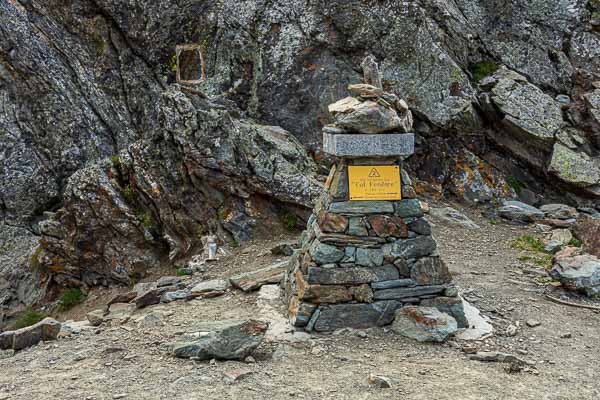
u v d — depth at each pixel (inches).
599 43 582.6
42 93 597.9
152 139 463.5
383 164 266.8
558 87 573.9
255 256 409.1
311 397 207.5
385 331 264.2
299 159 484.4
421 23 534.3
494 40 579.8
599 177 513.3
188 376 223.5
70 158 597.3
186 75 573.6
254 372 227.8
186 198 450.6
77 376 229.9
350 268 263.9
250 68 544.7
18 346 273.4
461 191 526.3
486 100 535.2
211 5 557.0
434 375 227.8
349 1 528.1
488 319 286.8
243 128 473.4
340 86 535.2
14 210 589.6
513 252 418.9
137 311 321.7
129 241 464.4
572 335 277.3
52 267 485.4
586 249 419.2
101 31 587.8
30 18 593.9
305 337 258.4
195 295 328.2
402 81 533.0
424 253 269.4
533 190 541.6
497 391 216.7
